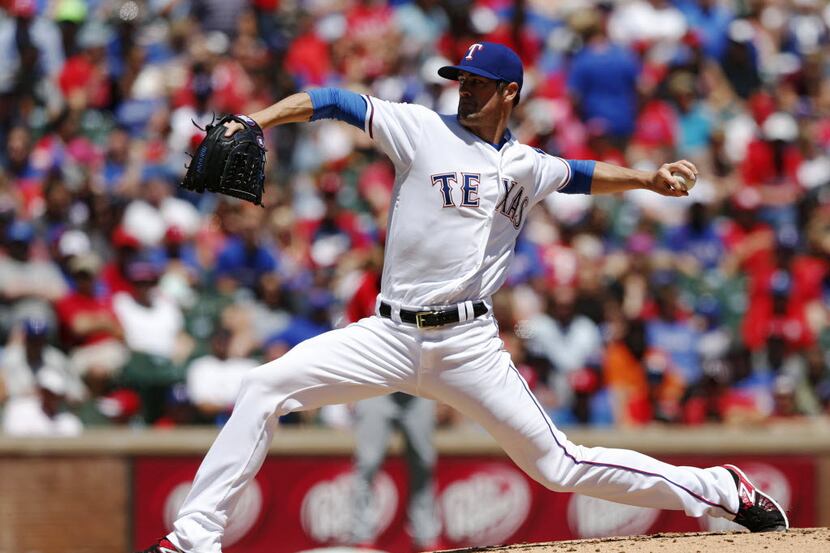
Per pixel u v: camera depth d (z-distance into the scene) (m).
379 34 52.75
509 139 17.48
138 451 34.16
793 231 47.44
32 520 33.66
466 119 17.05
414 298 16.95
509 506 34.72
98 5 51.53
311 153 46.66
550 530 34.81
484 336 17.17
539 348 37.72
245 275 40.47
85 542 33.84
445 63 52.03
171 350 36.69
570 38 53.88
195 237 41.28
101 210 41.72
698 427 37.66
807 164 51.22
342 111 16.70
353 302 30.67
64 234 40.25
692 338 40.84
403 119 16.83
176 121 47.16
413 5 54.31
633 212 45.94
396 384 17.22
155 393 36.12
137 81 48.94
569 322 38.81
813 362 41.69
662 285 41.56
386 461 34.12
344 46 51.94
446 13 54.66
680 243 45.62
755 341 42.12
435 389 17.28
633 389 38.47
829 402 41.00
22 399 34.72
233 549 33.78
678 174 17.92
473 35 54.38
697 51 55.00
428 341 16.95
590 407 37.38
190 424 35.72
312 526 34.16
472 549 18.91
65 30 50.06
